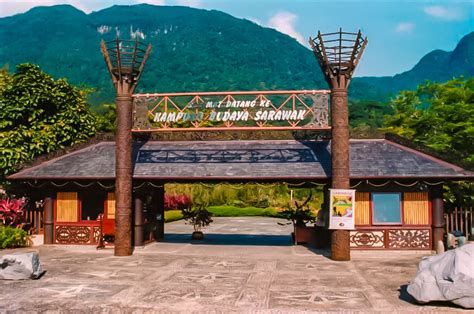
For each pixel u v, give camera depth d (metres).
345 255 16.86
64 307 10.77
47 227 20.25
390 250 18.52
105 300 11.34
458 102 32.44
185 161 19.88
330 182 18.75
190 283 13.16
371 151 19.92
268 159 19.62
